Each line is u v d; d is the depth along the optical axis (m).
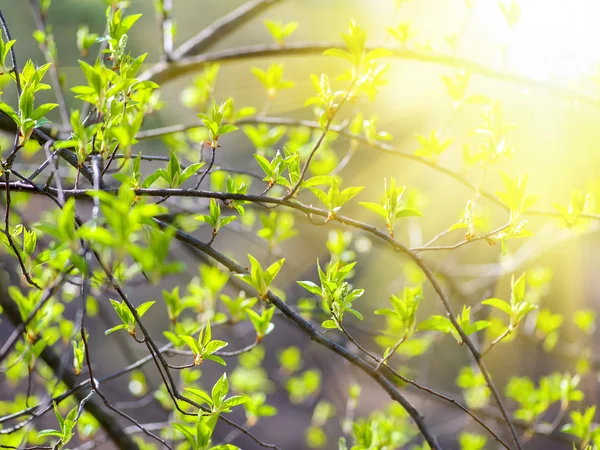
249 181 2.00
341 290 1.46
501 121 1.55
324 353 3.24
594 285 4.16
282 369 2.57
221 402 1.46
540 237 2.43
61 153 1.44
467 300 2.37
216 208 1.44
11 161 1.42
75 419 1.46
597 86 1.73
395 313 1.46
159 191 1.42
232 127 1.45
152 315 4.42
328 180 1.45
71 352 1.73
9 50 1.45
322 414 2.57
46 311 1.60
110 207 1.36
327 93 1.45
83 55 1.66
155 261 1.31
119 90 1.43
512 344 3.28
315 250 3.43
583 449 1.57
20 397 1.81
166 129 1.70
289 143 1.79
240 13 1.97
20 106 1.43
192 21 5.27
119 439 1.72
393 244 1.46
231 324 1.68
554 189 2.72
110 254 1.48
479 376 1.99
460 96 1.62
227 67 4.57
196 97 1.92
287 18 5.13
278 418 4.68
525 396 1.83
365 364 1.47
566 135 2.36
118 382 2.75
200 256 1.83
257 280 1.45
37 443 1.72
